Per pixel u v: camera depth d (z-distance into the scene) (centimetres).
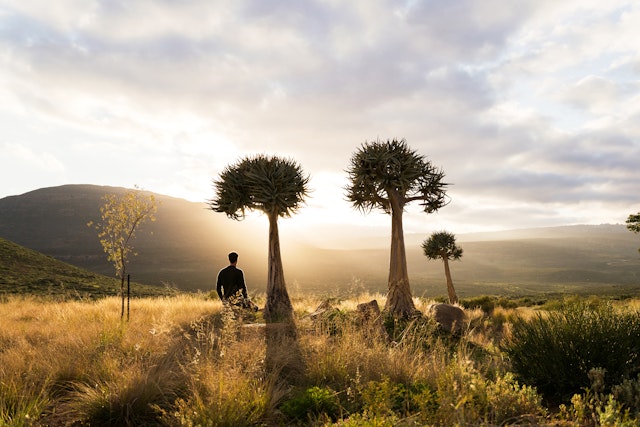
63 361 556
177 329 805
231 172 1434
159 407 432
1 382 466
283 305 1328
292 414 430
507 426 357
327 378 534
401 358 565
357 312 896
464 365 477
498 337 1027
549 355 487
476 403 402
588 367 464
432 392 455
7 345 741
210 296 2009
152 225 18575
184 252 16612
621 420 341
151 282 12344
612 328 490
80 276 4950
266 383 469
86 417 423
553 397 480
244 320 1039
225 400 408
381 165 1391
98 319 1002
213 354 570
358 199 1491
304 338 657
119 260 1086
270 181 1362
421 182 1472
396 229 1405
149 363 543
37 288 3719
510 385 453
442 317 1179
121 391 441
